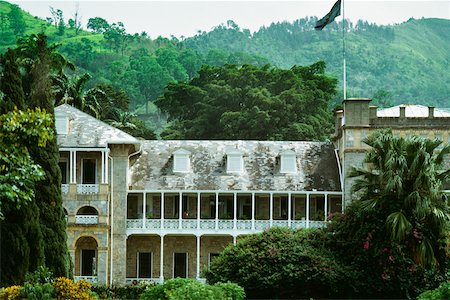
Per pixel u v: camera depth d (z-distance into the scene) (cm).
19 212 4519
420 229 5675
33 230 4578
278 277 5725
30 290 3975
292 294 5794
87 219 7331
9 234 4491
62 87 9944
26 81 7581
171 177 7781
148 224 7550
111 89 12862
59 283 4038
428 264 5675
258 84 12225
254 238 6000
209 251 7744
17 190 3416
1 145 3441
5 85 4797
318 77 12519
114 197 7481
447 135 7688
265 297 5797
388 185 5719
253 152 8100
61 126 7456
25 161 3469
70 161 7356
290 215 7719
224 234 7600
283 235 5997
